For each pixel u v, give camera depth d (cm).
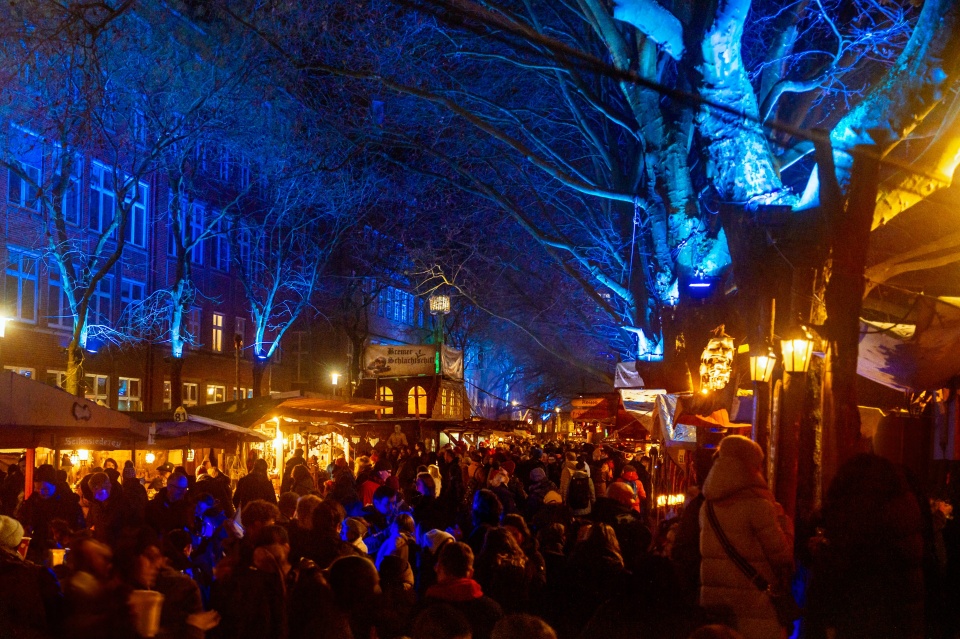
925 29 850
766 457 898
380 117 2411
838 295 855
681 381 1265
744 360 1163
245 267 4259
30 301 2883
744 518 510
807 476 847
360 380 4369
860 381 1260
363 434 3089
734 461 523
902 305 1100
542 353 6519
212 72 2764
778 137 1434
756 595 502
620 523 787
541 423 6575
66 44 1579
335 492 1100
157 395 3522
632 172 2000
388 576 609
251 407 1934
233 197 4138
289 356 5003
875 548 446
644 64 1455
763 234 955
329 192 3797
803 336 866
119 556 461
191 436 1869
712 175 1062
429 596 512
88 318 3148
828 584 457
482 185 2112
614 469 2077
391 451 2372
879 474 455
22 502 1262
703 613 457
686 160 1366
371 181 3812
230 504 1214
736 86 1070
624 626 430
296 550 661
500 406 7688
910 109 857
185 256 3200
